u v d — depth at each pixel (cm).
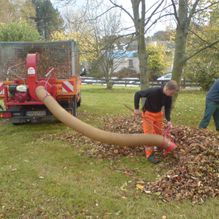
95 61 993
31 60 967
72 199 529
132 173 638
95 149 777
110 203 513
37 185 587
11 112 1084
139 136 681
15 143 887
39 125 1116
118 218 471
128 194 544
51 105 827
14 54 1173
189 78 2844
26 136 961
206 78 2680
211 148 655
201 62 2673
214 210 487
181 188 542
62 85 1113
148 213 484
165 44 4022
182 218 468
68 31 3116
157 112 690
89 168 674
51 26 3062
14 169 670
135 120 931
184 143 722
